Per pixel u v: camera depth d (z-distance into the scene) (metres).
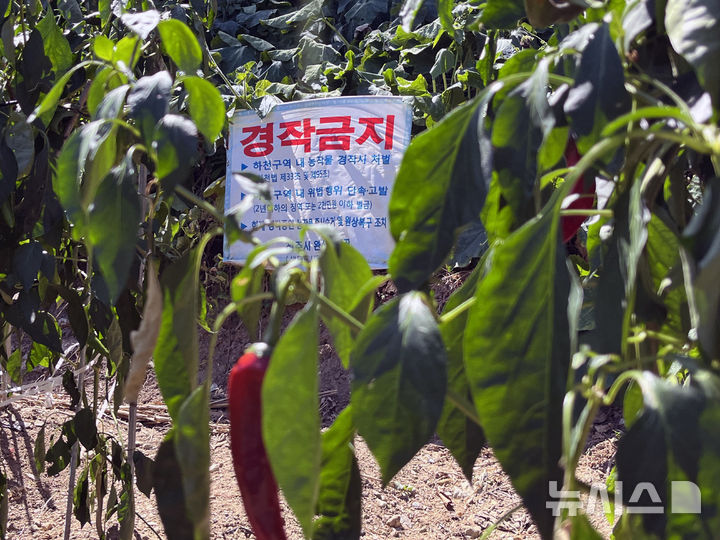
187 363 0.67
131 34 0.83
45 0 2.08
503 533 2.78
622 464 0.49
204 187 4.13
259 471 0.61
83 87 1.48
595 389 0.50
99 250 0.62
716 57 0.50
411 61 3.79
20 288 1.55
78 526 2.78
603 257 0.61
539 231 0.54
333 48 4.27
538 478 0.52
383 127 2.69
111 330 1.51
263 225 0.62
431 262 0.57
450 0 0.83
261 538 0.62
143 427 3.49
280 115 2.78
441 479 3.09
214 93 0.72
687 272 0.50
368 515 2.88
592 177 0.63
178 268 0.66
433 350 0.54
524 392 0.53
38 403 3.49
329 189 2.73
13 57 1.49
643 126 0.60
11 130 1.28
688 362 0.50
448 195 0.57
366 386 0.55
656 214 0.65
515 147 0.57
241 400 0.60
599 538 0.50
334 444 0.69
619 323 0.58
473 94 3.38
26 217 1.36
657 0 0.57
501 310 0.54
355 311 0.68
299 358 0.52
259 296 0.62
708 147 0.49
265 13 4.66
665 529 0.47
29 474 3.05
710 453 0.47
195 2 2.28
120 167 0.63
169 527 0.64
